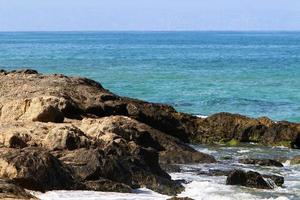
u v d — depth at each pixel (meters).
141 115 53.94
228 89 97.75
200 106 79.88
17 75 61.62
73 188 33.22
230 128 56.38
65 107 48.28
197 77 117.44
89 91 56.38
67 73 122.06
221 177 40.25
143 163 37.25
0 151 33.19
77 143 37.72
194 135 56.03
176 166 42.38
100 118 48.12
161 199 32.84
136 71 129.25
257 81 111.00
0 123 43.00
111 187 34.09
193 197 35.19
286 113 75.31
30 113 45.62
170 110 57.56
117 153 37.44
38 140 37.81
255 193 36.53
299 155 48.78
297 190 37.78
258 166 44.75
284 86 102.88
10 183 30.73
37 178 32.09
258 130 56.03
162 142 46.28
